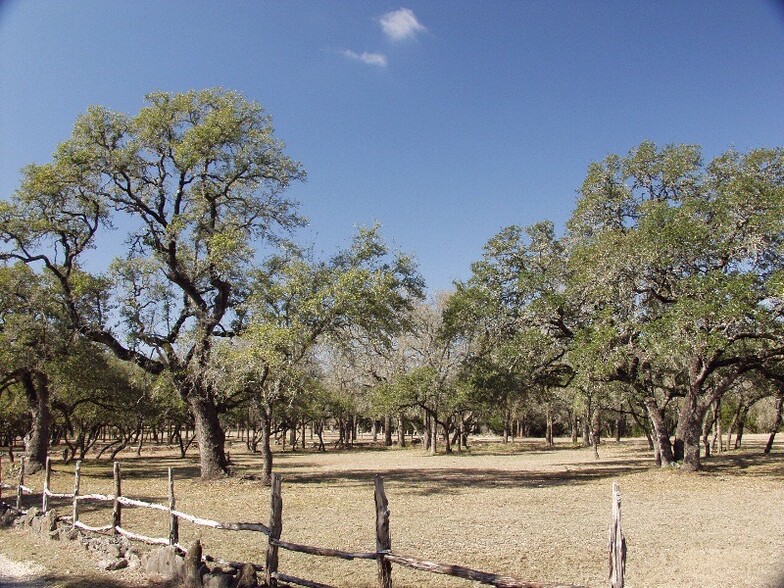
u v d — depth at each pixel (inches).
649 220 760.3
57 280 984.3
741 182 729.0
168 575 330.0
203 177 851.4
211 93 847.7
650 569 344.8
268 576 303.7
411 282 861.8
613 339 767.7
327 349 855.7
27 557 390.0
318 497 692.1
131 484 849.5
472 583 320.8
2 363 909.8
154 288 855.1
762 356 765.9
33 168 855.7
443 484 830.5
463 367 1455.5
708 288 684.1
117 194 848.3
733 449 1439.5
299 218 909.8
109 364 1228.5
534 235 999.6
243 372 751.7
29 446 1018.7
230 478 857.5
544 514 551.5
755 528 451.8
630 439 2455.7
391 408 1556.3
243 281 844.0
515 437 2787.9
